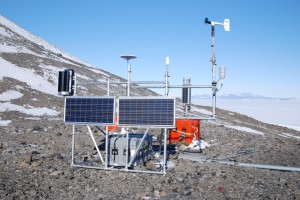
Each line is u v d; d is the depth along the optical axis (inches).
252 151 808.9
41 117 1295.5
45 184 430.0
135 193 410.6
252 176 515.5
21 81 2015.3
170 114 481.7
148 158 605.0
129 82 553.0
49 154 620.4
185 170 542.6
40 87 2026.3
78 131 943.0
